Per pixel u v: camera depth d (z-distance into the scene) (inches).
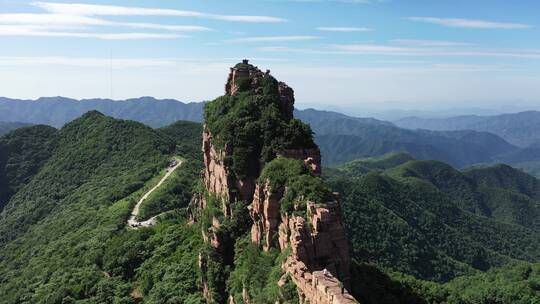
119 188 7140.8
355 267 3164.4
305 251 2225.6
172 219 5315.0
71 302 4023.1
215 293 2970.0
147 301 3476.9
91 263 4682.6
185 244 3988.7
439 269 7795.3
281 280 2217.0
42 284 4672.7
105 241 5083.7
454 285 6505.9
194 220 4421.8
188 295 3284.9
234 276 2874.0
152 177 7416.3
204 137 4101.9
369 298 2682.1
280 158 2891.2
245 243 3006.9
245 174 3282.5
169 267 3690.9
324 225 2281.0
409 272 7278.5
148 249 4328.3
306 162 2918.3
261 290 2377.0
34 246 6299.2
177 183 6599.4
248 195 3294.8
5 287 5054.1
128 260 4296.3
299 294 2071.9
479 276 6904.5
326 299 1850.4
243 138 3348.9
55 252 5526.6
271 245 2618.1
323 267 2230.6
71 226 6314.0
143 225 5516.7
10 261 6279.5
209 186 3988.7
